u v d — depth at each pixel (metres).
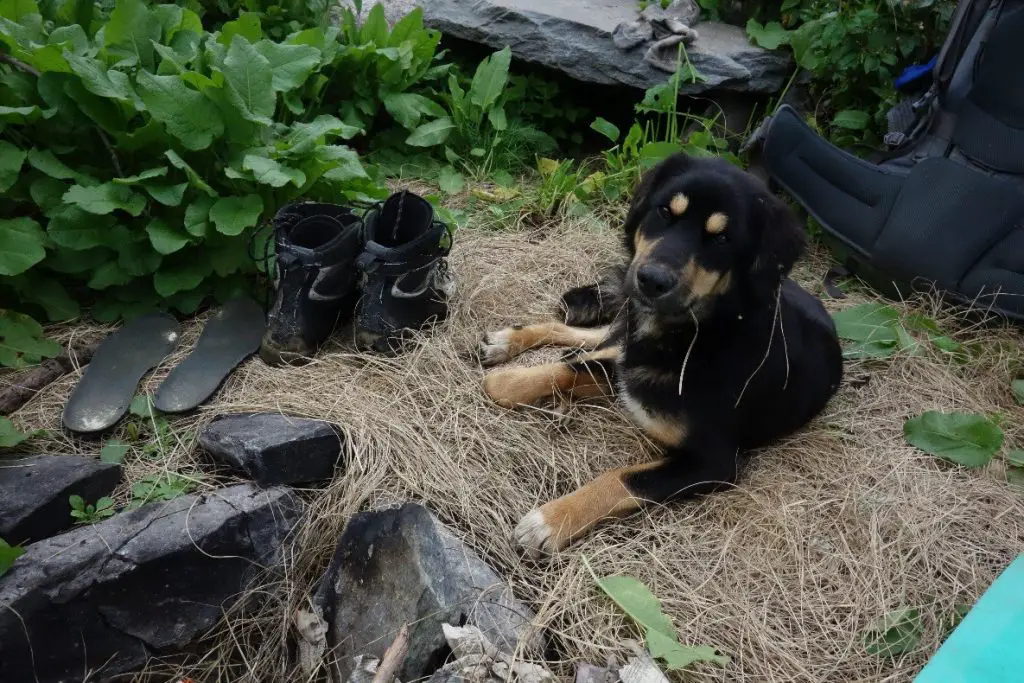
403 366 1.04
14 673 0.69
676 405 0.93
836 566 0.87
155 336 1.04
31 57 1.03
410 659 0.73
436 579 0.75
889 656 0.80
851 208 1.32
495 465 0.94
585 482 0.95
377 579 0.76
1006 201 1.23
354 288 1.08
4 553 0.70
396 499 0.86
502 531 0.87
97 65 1.04
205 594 0.76
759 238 0.90
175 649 0.75
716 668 0.77
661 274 0.86
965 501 0.95
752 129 1.65
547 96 1.69
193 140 1.05
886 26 1.48
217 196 1.07
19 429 0.91
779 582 0.85
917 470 0.99
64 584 0.70
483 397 1.01
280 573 0.80
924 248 1.26
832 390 1.07
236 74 1.08
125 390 0.96
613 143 1.76
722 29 1.70
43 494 0.79
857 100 1.57
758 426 0.98
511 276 1.26
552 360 1.11
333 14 1.68
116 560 0.72
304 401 0.96
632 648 0.76
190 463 0.89
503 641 0.76
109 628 0.73
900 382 1.14
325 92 1.48
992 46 1.24
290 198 1.14
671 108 1.52
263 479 0.84
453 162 1.55
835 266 1.39
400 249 1.01
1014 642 0.74
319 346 1.06
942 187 1.26
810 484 0.97
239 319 1.06
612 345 1.06
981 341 1.23
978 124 1.27
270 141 1.15
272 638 0.77
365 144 1.55
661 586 0.84
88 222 1.03
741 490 0.94
